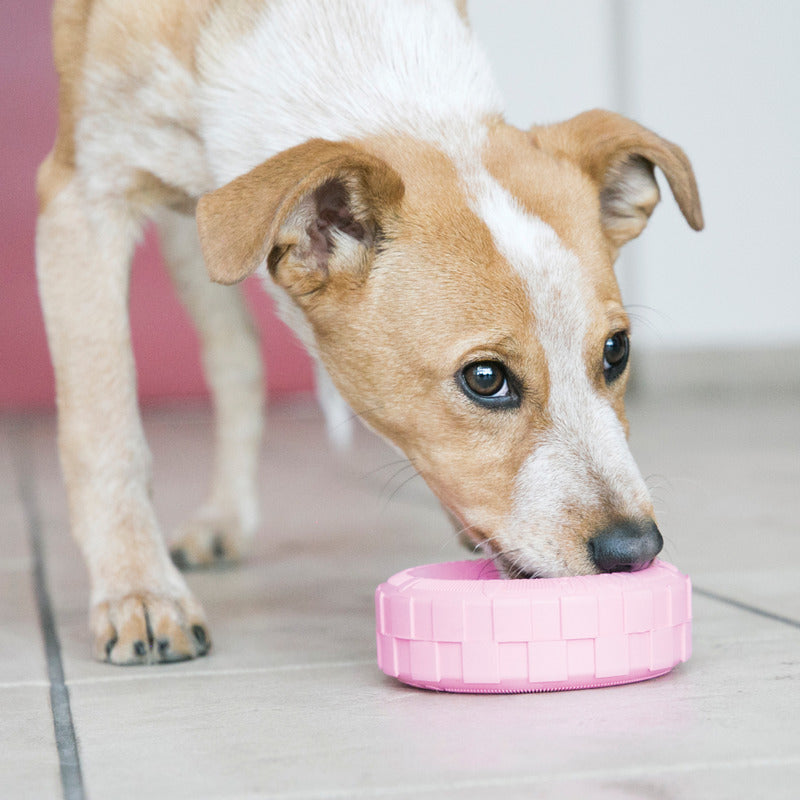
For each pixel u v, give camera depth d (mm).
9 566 4578
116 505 3521
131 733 2541
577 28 11219
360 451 8492
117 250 3756
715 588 3787
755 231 11383
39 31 10461
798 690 2650
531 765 2221
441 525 5359
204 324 4652
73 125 3816
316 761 2297
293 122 3602
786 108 11312
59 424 3643
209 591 4117
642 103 11242
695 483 6199
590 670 2707
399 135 3523
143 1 3764
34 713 2723
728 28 11219
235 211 2883
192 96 3703
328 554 4742
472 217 3264
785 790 2057
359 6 3766
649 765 2193
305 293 3348
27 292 10828
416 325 3229
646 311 11336
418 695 2768
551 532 3051
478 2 11062
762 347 11492
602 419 3178
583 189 3414
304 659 3176
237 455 4664
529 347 3141
